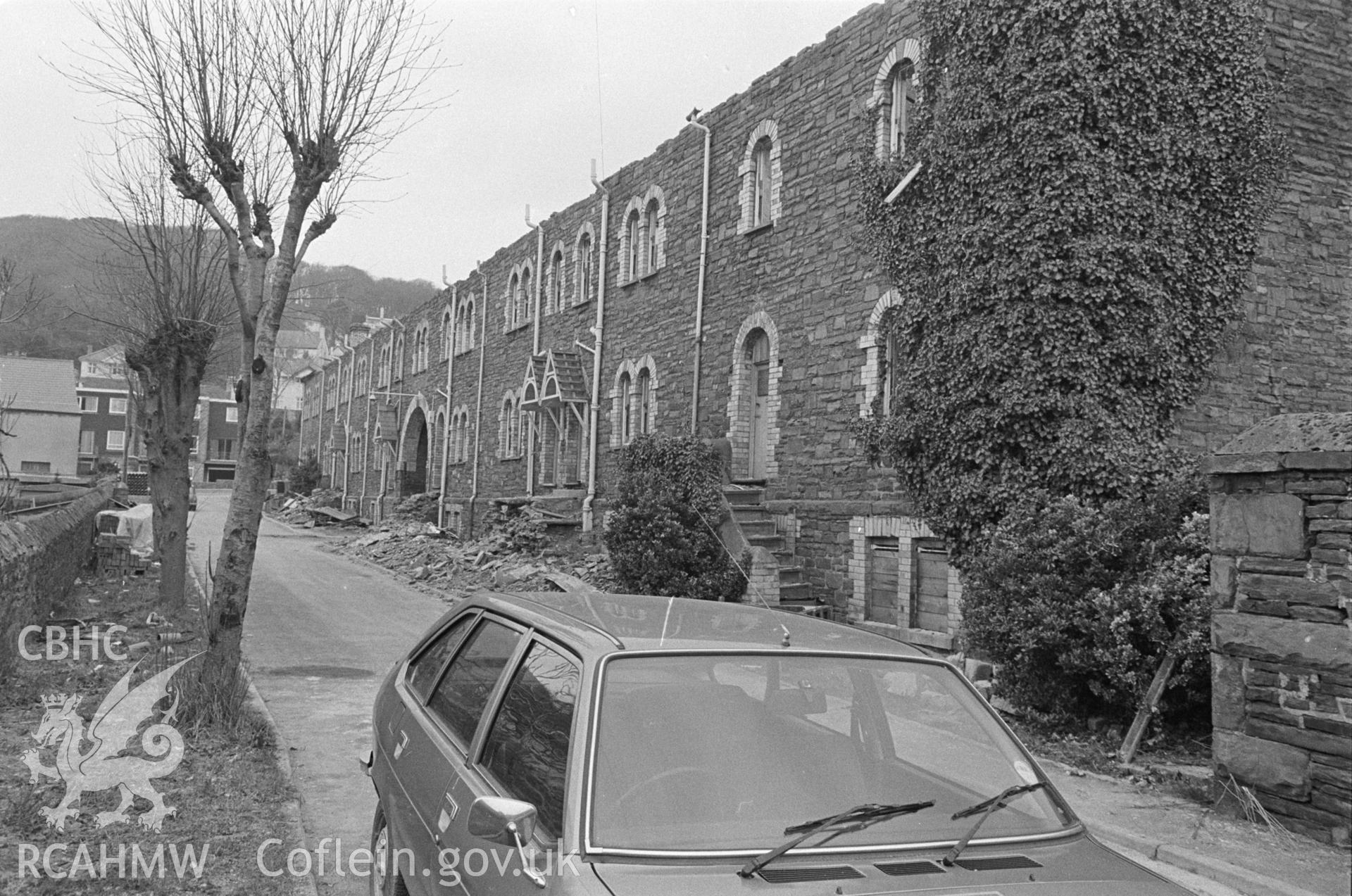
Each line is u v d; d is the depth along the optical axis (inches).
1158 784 280.4
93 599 542.9
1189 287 415.8
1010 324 397.1
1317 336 452.1
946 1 454.6
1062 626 319.6
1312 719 238.4
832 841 105.3
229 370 697.0
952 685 131.6
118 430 3100.4
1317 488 242.1
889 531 506.0
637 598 163.2
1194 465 363.6
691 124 720.3
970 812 112.1
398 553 1067.9
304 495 2346.2
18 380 1871.3
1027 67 408.5
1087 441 375.9
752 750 113.2
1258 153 431.8
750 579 502.6
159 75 335.9
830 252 573.3
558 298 1018.1
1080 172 390.9
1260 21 440.5
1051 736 329.7
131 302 572.7
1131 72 405.4
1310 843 232.5
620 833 100.4
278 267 335.3
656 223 806.5
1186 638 298.7
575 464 960.9
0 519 415.5
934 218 453.4
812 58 603.2
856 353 544.1
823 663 126.8
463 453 1315.2
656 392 767.1
